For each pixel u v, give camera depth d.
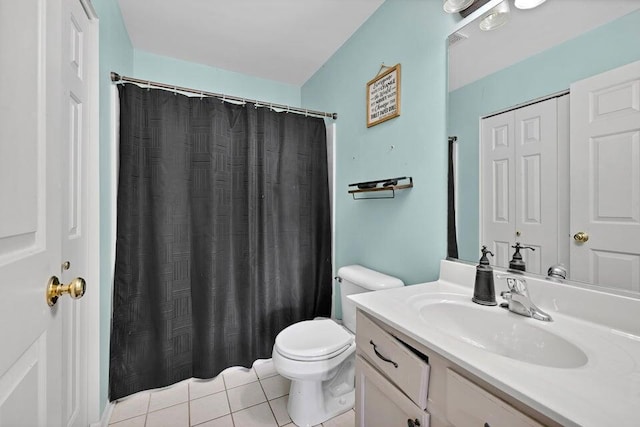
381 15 1.64
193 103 1.73
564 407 0.48
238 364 1.83
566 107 0.88
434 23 1.31
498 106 1.08
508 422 0.55
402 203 1.51
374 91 1.69
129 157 1.51
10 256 0.49
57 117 0.66
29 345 0.54
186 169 1.69
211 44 2.03
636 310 0.73
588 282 0.84
